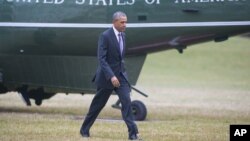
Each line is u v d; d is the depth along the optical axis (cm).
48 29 4828
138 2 4738
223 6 4662
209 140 3678
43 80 5012
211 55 13400
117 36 3606
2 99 6581
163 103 6531
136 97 7369
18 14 4844
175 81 10169
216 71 11950
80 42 4850
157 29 4744
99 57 3578
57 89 5034
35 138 3625
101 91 3603
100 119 4738
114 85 3525
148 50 4869
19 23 4844
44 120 4400
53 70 4988
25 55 4978
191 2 4684
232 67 12419
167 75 11231
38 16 4822
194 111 5594
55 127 4078
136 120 4706
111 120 4631
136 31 4756
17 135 3728
